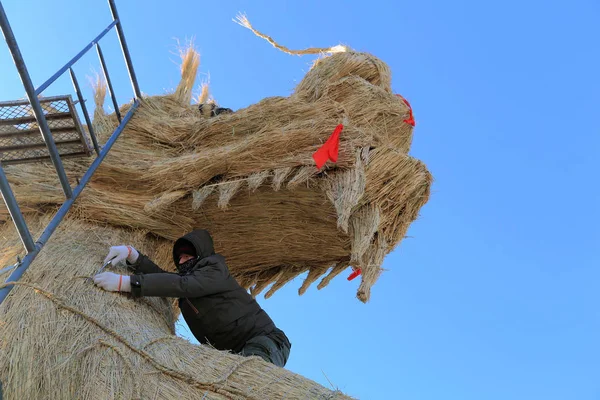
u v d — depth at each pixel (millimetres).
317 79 7594
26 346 5047
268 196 7047
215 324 6023
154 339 5363
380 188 6812
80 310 5480
